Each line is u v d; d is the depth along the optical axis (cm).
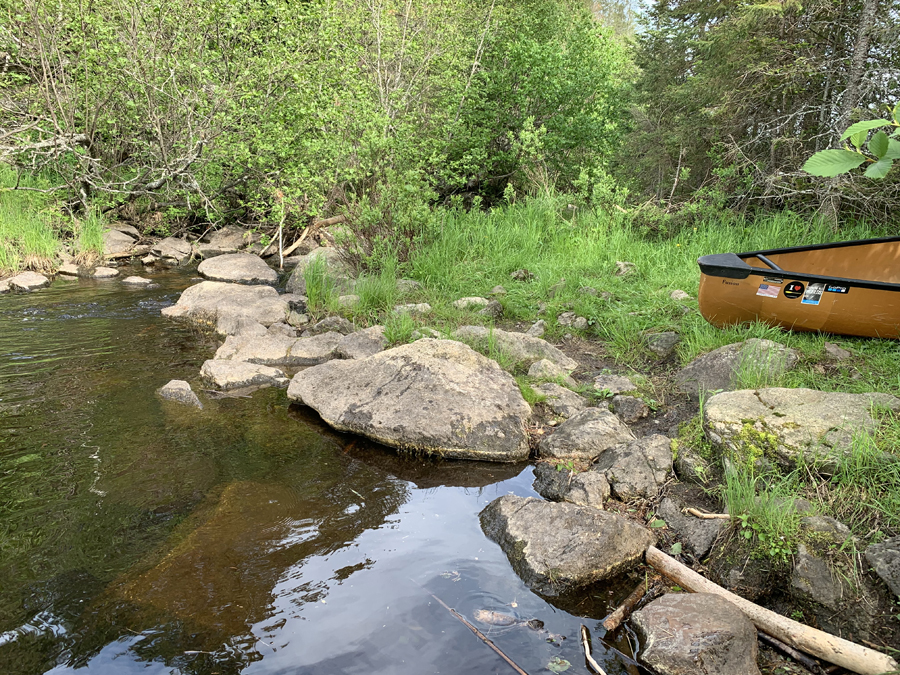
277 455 408
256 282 895
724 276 486
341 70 1010
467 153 1147
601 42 1324
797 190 794
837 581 266
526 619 271
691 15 1206
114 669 234
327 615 266
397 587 286
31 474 370
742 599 272
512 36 1205
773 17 816
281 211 983
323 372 501
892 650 239
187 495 355
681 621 248
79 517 329
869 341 469
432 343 495
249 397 503
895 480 303
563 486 368
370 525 336
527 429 435
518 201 1122
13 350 588
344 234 820
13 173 1124
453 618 268
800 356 451
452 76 1116
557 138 1156
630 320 579
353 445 428
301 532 326
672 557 306
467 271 775
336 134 906
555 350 541
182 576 287
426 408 432
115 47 938
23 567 288
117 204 1156
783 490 321
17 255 930
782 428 352
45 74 973
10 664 234
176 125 1063
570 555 298
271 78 1002
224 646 247
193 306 721
